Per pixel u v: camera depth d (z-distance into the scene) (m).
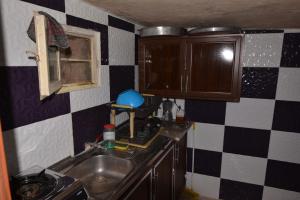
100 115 1.71
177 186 2.12
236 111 2.20
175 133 1.94
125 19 1.91
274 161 2.18
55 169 1.27
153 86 2.16
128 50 2.06
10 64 1.00
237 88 1.92
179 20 1.86
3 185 0.53
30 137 1.13
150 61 2.12
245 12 1.48
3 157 0.53
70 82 1.43
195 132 2.38
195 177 2.48
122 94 1.72
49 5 1.18
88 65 1.59
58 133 1.31
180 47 1.99
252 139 2.21
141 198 1.34
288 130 2.08
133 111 1.67
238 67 1.88
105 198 1.02
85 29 1.46
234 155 2.29
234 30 1.82
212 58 1.94
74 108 1.43
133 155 1.48
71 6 1.33
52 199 0.86
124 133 1.77
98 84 1.65
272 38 1.99
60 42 1.02
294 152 2.10
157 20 1.90
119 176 1.44
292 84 2.00
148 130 1.79
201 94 2.02
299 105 2.01
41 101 1.18
